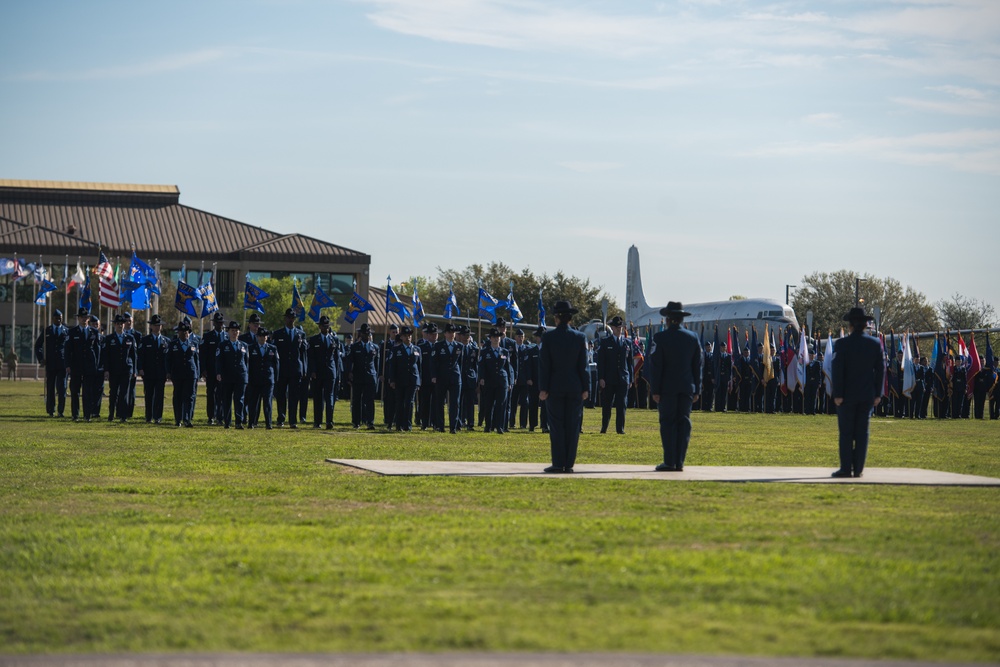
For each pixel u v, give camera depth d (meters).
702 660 6.97
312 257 99.19
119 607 8.27
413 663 6.88
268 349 27.41
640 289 95.31
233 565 9.70
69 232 97.94
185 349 28.23
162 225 102.00
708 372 48.03
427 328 28.95
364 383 29.12
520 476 16.55
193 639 7.42
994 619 8.09
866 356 17.06
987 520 12.65
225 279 99.06
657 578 9.24
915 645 7.41
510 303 43.09
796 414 46.44
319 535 11.16
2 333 93.19
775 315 67.56
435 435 26.62
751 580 9.21
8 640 7.40
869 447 25.06
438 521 12.16
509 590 8.82
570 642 7.35
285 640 7.40
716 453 22.28
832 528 11.95
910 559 10.27
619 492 14.80
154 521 12.02
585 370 17.31
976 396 45.06
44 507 12.98
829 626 7.86
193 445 21.59
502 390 28.41
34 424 27.36
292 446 21.83
